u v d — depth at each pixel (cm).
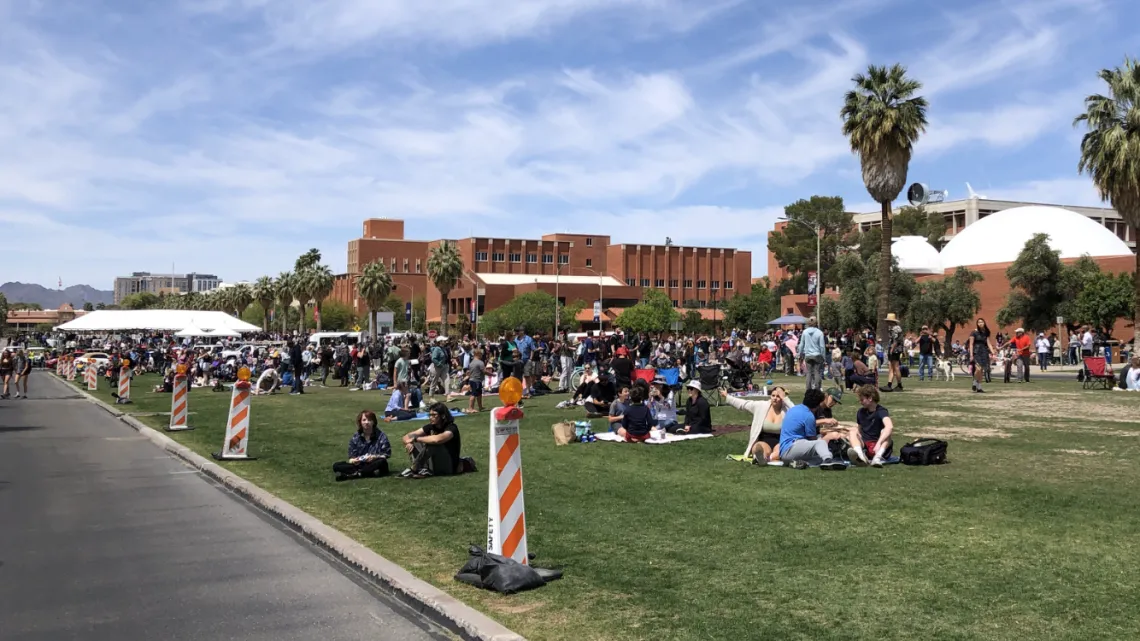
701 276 12600
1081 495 886
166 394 3120
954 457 1152
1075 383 2634
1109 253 7781
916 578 610
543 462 1191
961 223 13425
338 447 1465
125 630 552
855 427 1145
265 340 7675
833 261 8831
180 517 917
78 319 4494
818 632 505
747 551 698
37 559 736
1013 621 516
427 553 724
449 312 11525
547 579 626
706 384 2022
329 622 567
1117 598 555
